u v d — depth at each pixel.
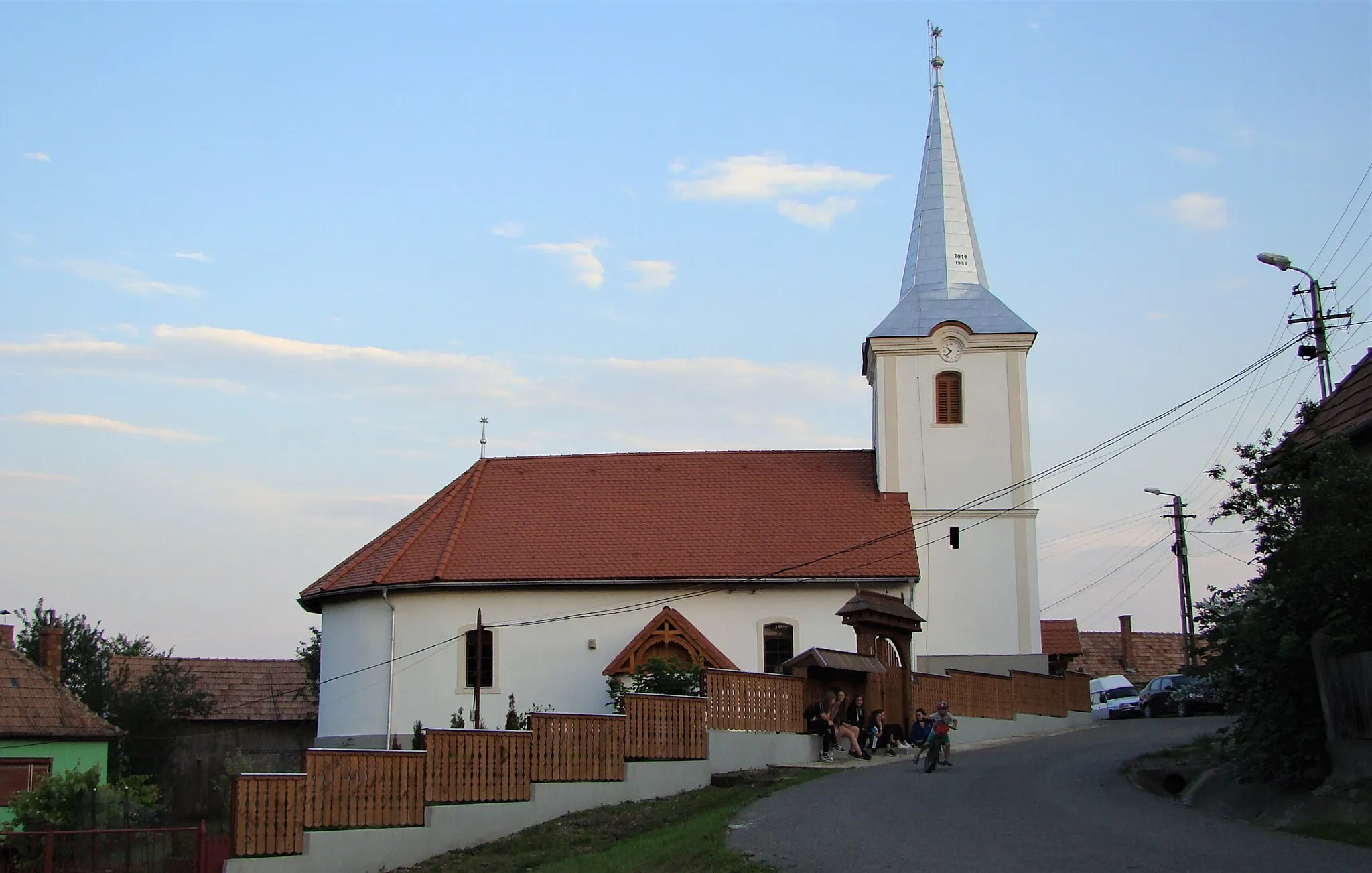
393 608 43.25
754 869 18.05
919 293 48.44
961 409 46.50
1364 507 20.14
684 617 42.59
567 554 43.94
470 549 44.31
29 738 37.91
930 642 44.78
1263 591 21.95
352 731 43.34
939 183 50.03
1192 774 24.52
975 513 45.69
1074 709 45.44
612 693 40.56
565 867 21.11
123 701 50.09
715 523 45.28
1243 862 16.59
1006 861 17.33
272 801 24.16
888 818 21.64
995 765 29.19
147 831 26.73
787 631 42.53
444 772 26.27
